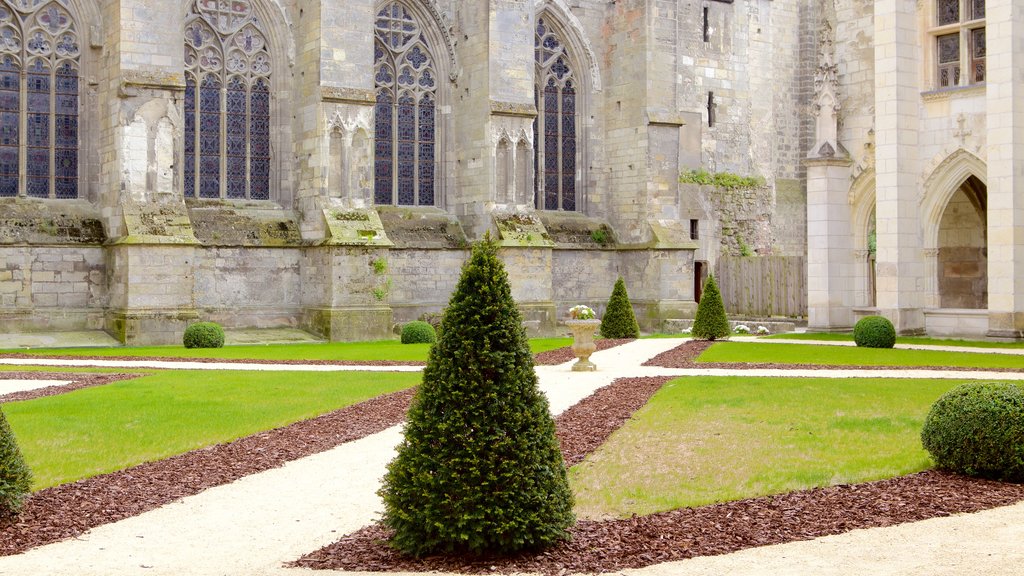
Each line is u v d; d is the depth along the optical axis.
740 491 12.69
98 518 11.84
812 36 59.25
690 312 48.28
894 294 38.12
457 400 10.33
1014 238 35.16
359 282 39.97
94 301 37.88
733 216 56.12
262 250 40.72
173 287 36.97
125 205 36.72
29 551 10.56
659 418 18.16
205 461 14.88
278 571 9.88
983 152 37.06
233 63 41.53
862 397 20.41
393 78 45.41
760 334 42.03
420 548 10.26
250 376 25.17
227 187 41.47
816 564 9.65
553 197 49.78
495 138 44.06
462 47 45.88
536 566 9.92
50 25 38.03
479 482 10.17
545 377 25.06
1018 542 10.34
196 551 10.57
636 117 48.59
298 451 15.63
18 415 18.69
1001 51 35.28
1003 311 35.47
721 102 55.88
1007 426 13.14
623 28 49.25
